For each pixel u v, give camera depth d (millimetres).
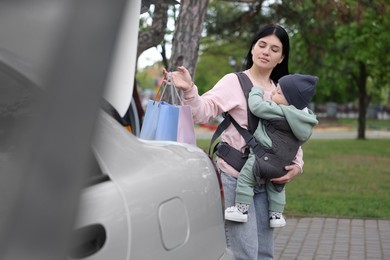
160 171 2580
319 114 51719
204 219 2814
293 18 12453
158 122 3557
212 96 4059
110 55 1359
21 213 1389
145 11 5297
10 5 1661
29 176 1392
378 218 8938
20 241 1368
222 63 23500
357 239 7598
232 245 4105
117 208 2256
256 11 12195
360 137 28812
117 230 2229
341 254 6898
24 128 1816
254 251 4102
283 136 4004
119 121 2811
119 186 2318
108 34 1357
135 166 2477
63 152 1364
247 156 4090
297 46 16219
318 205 9945
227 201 4098
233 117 4109
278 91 4062
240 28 13273
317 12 10008
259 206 4184
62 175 1364
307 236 7742
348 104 55719
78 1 1356
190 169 2809
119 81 2492
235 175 4090
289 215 9055
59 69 1360
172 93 3863
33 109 1725
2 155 1851
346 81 29250
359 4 10148
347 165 16438
